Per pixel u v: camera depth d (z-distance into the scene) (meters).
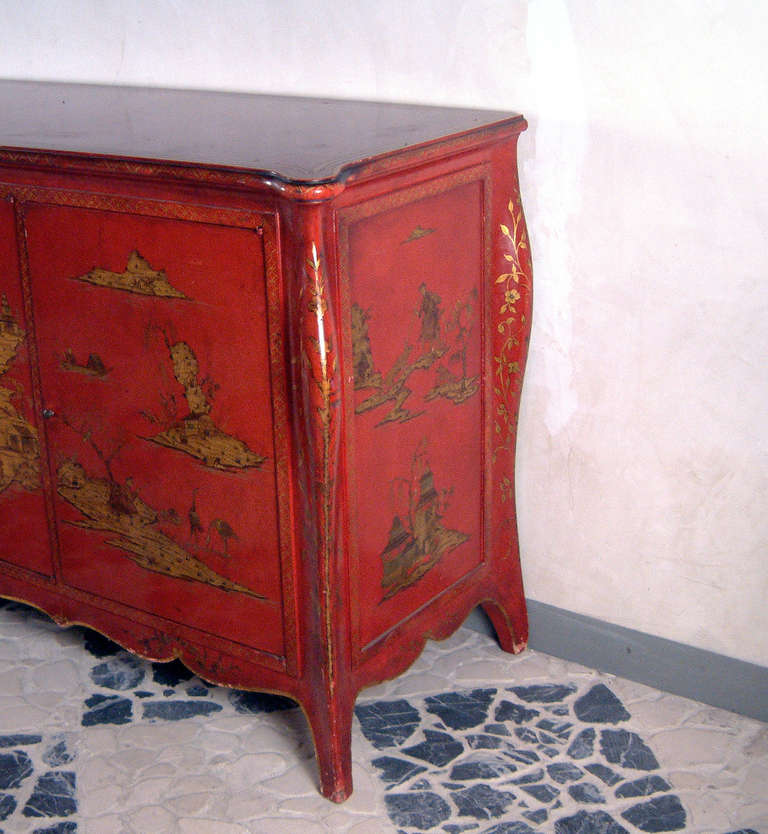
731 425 2.31
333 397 1.92
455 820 2.13
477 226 2.26
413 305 2.13
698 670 2.48
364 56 2.52
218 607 2.25
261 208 1.88
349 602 2.14
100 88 2.84
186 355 2.08
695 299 2.28
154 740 2.37
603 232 2.35
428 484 2.29
